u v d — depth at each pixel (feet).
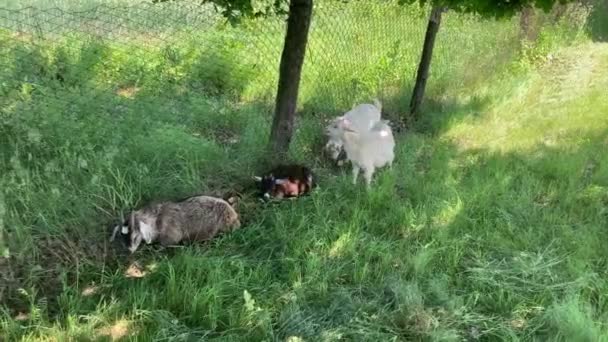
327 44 28.63
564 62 37.91
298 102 25.11
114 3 25.84
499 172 21.25
